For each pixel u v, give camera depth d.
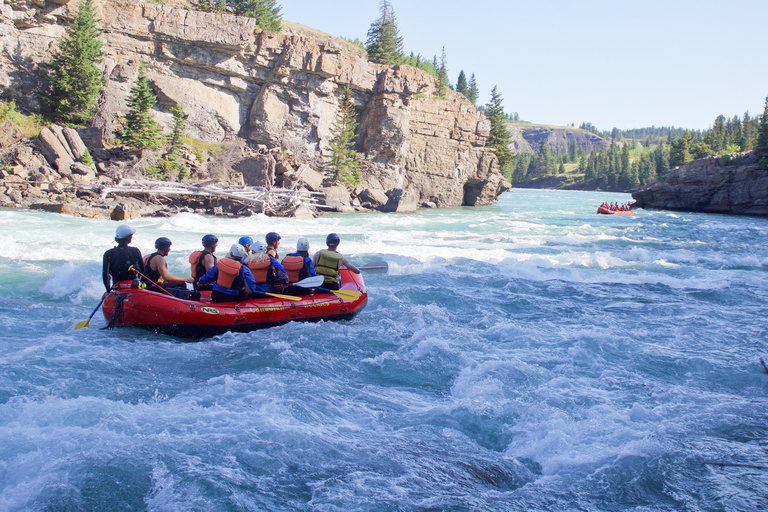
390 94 46.12
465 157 52.34
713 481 4.34
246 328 8.61
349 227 26.55
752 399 6.27
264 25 55.78
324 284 9.65
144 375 6.50
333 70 43.41
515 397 6.11
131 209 27.50
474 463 4.65
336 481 4.19
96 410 5.12
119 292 8.23
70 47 34.22
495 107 69.88
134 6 37.97
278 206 33.12
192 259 9.20
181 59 39.78
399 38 75.69
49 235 17.53
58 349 7.21
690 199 56.34
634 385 6.64
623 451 4.82
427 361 7.47
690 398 6.24
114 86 37.59
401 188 45.12
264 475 4.19
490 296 11.70
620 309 10.88
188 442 4.61
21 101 34.56
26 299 10.12
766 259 18.52
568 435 5.13
